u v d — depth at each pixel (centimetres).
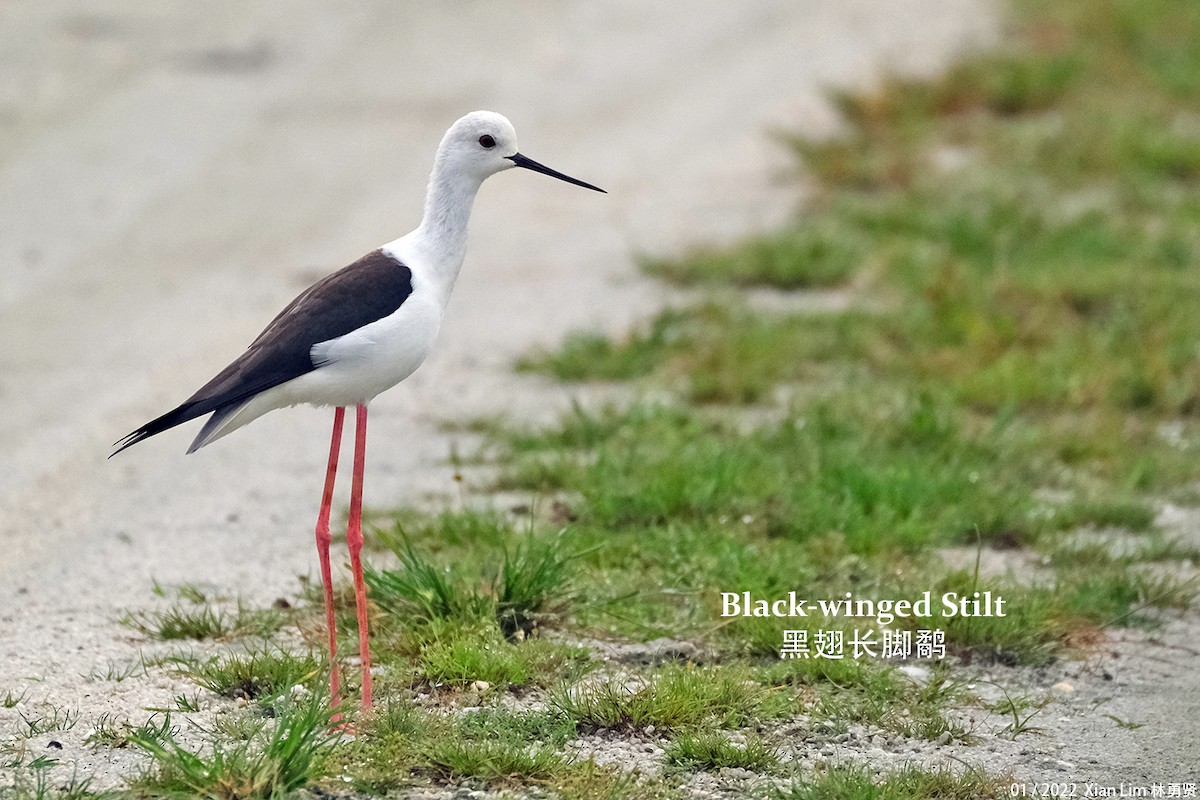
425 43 2662
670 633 932
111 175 2094
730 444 1238
